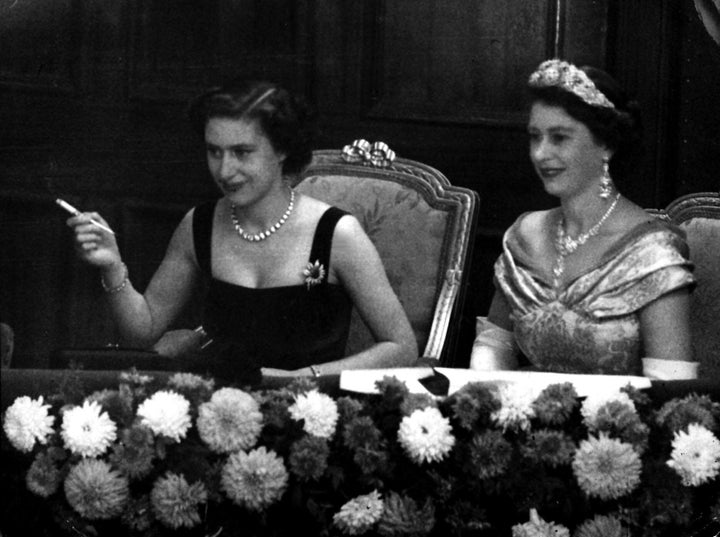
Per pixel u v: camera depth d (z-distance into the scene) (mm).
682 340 2344
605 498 1649
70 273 3150
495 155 3467
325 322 2504
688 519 1694
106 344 3111
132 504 1602
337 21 3369
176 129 3312
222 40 3324
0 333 2238
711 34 3109
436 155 3451
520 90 3443
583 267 2441
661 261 2361
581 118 2395
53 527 1643
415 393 1707
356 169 2883
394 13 3404
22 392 1678
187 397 1663
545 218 2574
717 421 1766
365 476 1650
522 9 3402
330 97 3383
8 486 1646
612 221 2465
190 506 1590
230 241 2549
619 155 2459
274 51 3344
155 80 3314
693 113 3447
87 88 3277
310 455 1618
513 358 2586
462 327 3357
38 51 3244
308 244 2506
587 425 1703
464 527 1657
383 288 2510
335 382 1772
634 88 3412
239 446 1621
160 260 3270
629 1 3387
